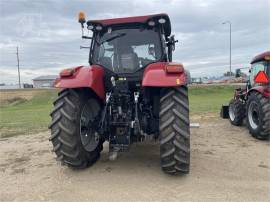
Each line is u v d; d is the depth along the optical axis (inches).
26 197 156.3
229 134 305.4
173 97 172.6
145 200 149.2
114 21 204.5
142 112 194.4
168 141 168.2
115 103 190.9
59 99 183.8
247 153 230.5
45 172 192.9
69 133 177.2
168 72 168.2
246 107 304.3
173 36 225.8
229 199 149.2
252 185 165.6
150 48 203.0
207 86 1411.2
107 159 213.0
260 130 268.8
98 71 191.6
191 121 395.2
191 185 165.8
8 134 347.3
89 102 198.2
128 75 200.7
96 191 160.4
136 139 192.9
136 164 201.2
